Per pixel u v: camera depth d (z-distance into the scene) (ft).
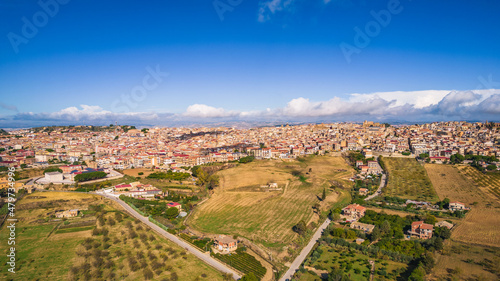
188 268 521.24
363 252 574.56
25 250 571.69
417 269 479.41
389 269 513.45
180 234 655.35
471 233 632.38
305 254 582.76
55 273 497.05
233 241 597.52
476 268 495.82
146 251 574.97
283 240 638.53
